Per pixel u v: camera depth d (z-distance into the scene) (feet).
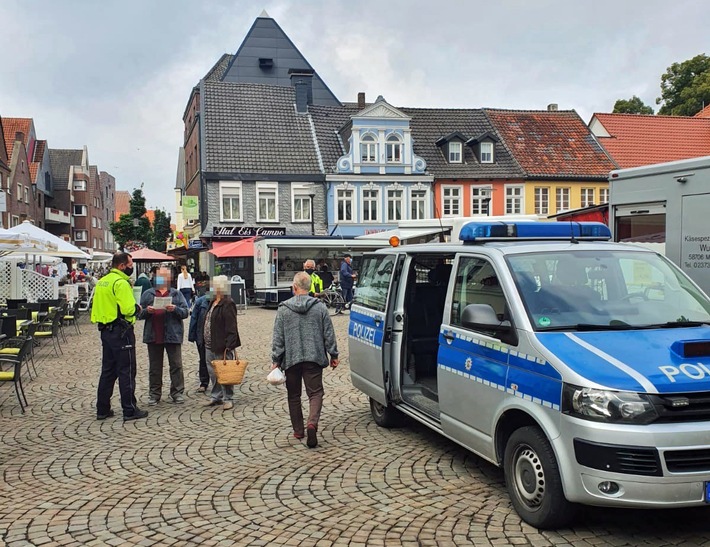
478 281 17.25
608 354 13.61
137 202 174.09
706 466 12.45
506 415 15.21
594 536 13.82
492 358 15.67
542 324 14.87
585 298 15.85
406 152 118.93
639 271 17.10
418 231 68.03
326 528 14.62
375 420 23.76
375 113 117.50
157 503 16.35
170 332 27.66
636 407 12.37
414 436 22.00
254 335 52.65
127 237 173.78
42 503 16.46
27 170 159.74
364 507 15.79
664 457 12.20
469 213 121.39
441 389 17.90
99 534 14.53
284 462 19.47
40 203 176.14
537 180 122.72
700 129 133.39
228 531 14.61
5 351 31.60
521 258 16.75
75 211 211.82
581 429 12.69
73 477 18.44
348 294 75.15
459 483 17.29
